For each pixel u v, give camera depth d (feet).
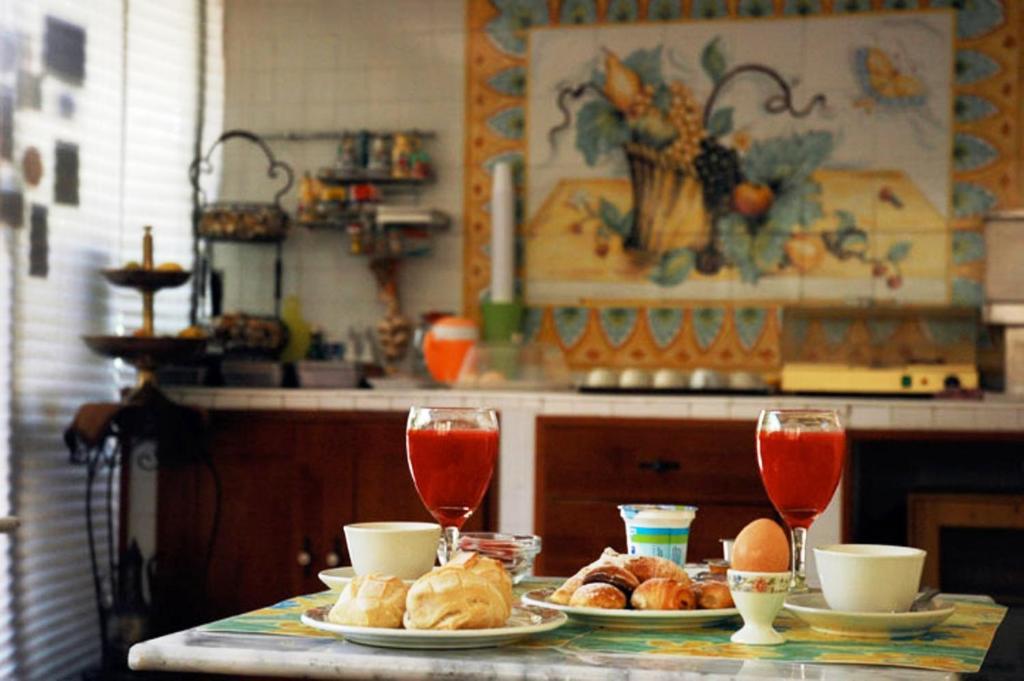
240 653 4.54
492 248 17.46
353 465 14.74
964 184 16.84
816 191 17.12
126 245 16.12
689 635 4.97
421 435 5.45
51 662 14.37
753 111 17.26
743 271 17.21
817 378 16.05
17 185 13.71
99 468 15.31
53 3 14.40
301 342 17.40
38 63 14.12
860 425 13.56
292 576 14.87
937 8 16.92
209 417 14.56
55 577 14.55
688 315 17.31
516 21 17.81
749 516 13.71
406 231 17.69
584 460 14.08
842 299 17.01
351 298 18.08
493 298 17.37
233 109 18.35
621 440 14.01
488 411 5.59
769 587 4.78
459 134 17.90
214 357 16.01
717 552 13.76
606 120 17.57
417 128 18.02
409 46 18.04
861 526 13.71
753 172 17.24
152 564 15.15
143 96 16.49
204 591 15.06
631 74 17.52
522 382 15.44
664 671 4.25
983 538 13.43
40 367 14.23
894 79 16.99
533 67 17.76
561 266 17.61
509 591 4.88
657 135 17.46
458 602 4.62
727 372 17.20
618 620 5.07
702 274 17.31
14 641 13.61
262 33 18.31
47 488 14.39
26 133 13.89
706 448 13.83
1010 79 16.76
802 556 5.38
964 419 13.39
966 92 16.87
